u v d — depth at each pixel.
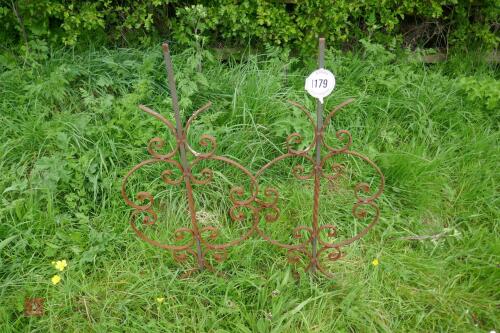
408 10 3.53
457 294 2.46
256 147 2.99
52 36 3.55
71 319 2.30
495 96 3.28
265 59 3.68
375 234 2.74
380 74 3.40
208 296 2.41
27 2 3.29
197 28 3.40
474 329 2.33
